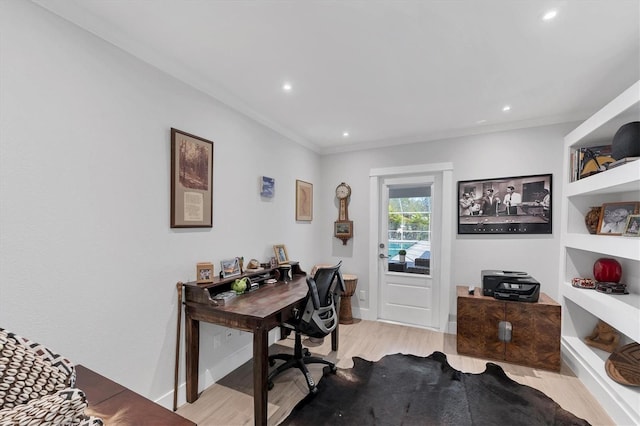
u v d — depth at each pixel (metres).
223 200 2.43
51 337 1.39
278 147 3.20
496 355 2.65
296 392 2.18
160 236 1.91
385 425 1.81
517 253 3.07
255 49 1.80
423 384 2.26
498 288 2.70
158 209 1.90
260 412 1.76
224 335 2.42
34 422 0.63
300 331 2.26
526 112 2.79
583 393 2.13
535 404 2.00
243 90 2.36
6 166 1.25
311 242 3.93
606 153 2.44
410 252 3.69
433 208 3.54
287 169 3.38
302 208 3.66
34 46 1.33
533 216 3.00
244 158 2.67
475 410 1.95
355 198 3.96
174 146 1.99
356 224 3.95
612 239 1.94
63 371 0.81
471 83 2.21
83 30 1.51
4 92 1.25
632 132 1.82
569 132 2.84
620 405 1.78
